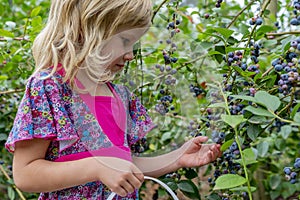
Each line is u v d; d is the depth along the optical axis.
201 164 1.33
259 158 1.90
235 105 1.26
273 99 1.00
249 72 1.21
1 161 1.87
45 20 1.89
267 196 2.11
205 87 1.45
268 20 1.56
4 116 1.87
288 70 1.13
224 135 1.30
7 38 1.67
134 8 1.18
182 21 1.78
